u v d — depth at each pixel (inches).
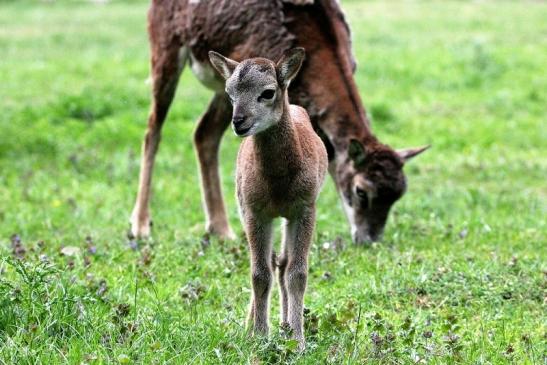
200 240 719.1
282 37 720.3
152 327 489.4
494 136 1224.8
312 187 499.5
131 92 1378.0
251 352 464.1
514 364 475.8
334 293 601.0
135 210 781.3
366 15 2338.8
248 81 477.7
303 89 735.1
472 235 756.6
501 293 597.6
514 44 1868.8
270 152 486.3
